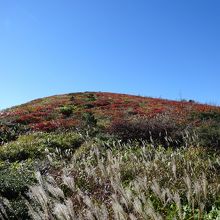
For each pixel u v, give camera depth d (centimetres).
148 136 2141
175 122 2486
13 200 1134
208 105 3541
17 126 2803
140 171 1220
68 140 2205
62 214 743
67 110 3275
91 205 757
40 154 1969
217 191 1012
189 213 910
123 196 816
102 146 1948
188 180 855
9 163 1688
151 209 711
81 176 1203
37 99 4609
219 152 1642
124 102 3750
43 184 995
